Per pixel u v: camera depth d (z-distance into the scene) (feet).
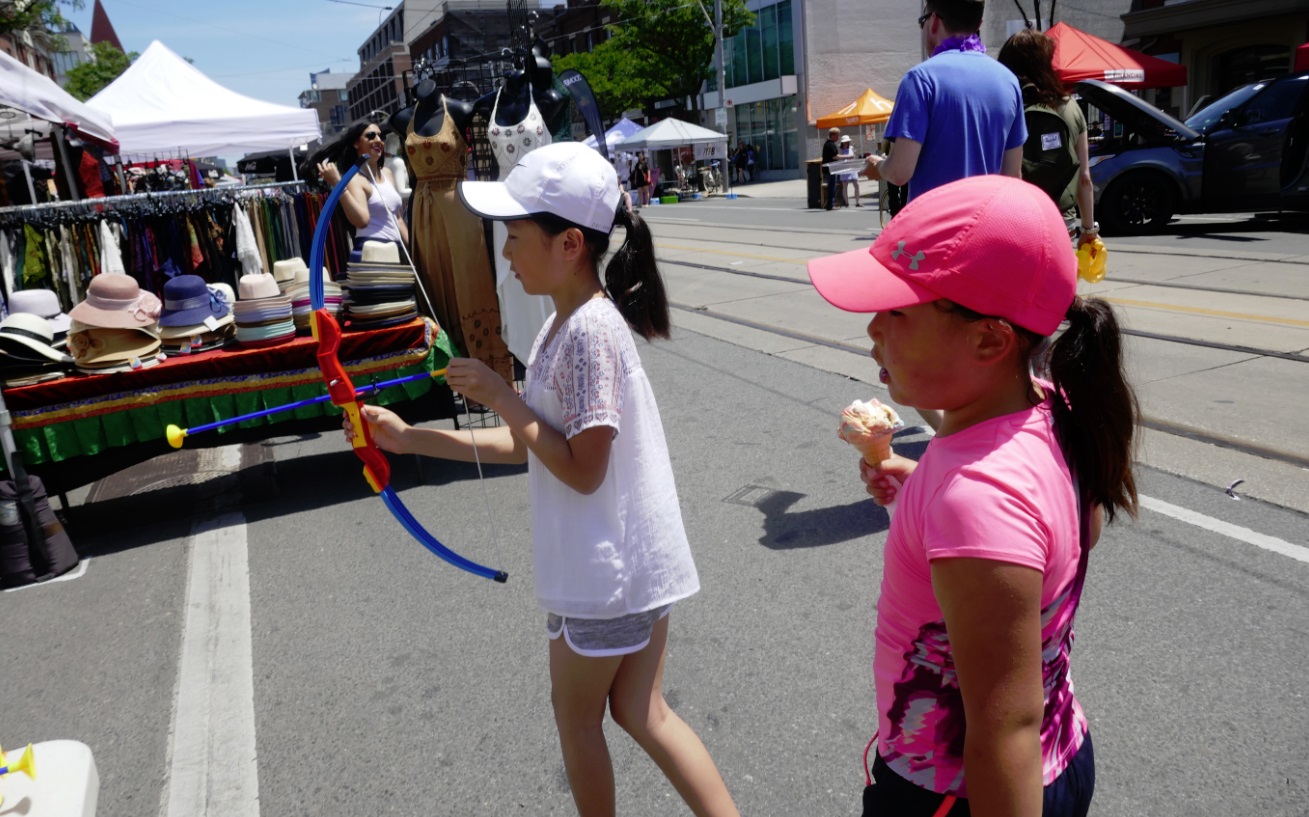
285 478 19.04
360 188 20.30
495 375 6.35
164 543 16.02
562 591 6.57
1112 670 9.83
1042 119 14.28
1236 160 38.40
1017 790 3.94
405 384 17.37
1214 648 10.06
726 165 102.42
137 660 12.09
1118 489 4.55
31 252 20.24
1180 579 11.50
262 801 9.17
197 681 11.44
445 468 18.70
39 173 33.60
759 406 20.26
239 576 14.35
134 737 10.41
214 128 42.04
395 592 13.33
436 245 17.94
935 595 4.25
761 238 51.31
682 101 136.87
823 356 23.86
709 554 13.44
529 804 8.80
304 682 11.21
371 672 11.29
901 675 4.66
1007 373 4.33
